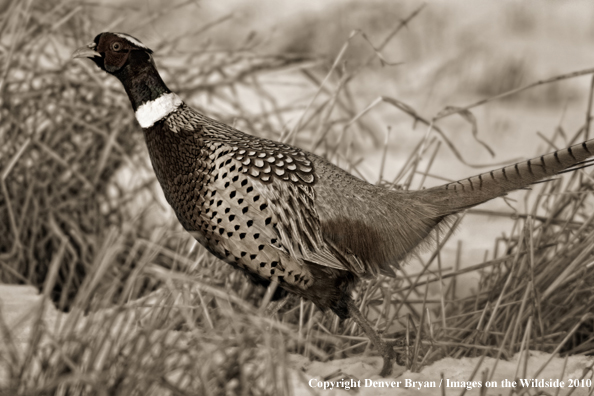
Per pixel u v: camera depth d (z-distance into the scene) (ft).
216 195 39.45
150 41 69.36
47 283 28.78
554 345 44.88
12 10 54.80
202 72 65.05
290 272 39.58
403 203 40.73
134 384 28.86
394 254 40.52
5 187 51.49
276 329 41.83
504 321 45.85
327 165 41.04
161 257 55.98
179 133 41.42
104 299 34.68
